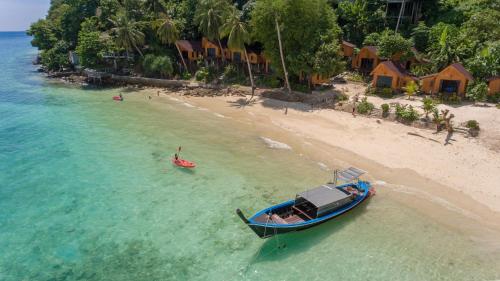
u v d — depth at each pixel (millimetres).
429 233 22578
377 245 21703
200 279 19078
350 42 68250
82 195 27328
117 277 19203
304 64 49312
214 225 23609
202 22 59219
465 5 62781
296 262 20500
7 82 72500
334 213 23531
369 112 43344
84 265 20094
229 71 62188
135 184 28938
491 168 30188
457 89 45031
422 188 27719
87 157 34062
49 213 25000
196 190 27938
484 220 23703
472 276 19109
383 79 50062
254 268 19953
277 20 49844
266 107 49719
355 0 69688
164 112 49219
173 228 23266
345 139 37375
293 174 30375
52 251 21203
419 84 49844
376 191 27422
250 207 25547
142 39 67500
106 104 54031
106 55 69688
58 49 80562
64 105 53406
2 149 36000
